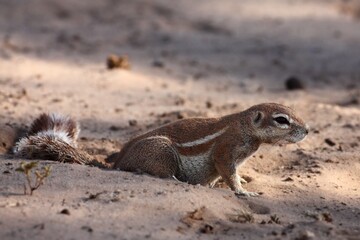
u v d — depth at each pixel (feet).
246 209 37.35
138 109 63.98
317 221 35.32
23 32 107.14
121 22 118.01
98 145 50.47
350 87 84.33
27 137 44.37
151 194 36.22
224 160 40.73
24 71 78.43
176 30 114.01
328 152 49.83
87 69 82.28
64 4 124.36
